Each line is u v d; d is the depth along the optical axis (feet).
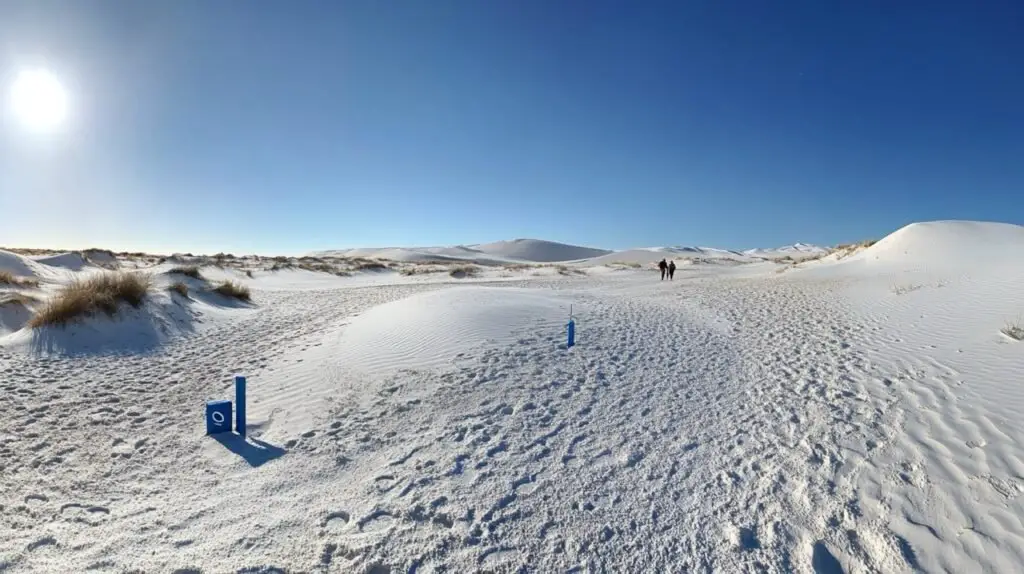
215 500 14.38
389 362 26.71
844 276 73.00
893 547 11.46
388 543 12.37
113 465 16.49
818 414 18.94
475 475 15.49
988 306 33.27
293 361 29.86
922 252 80.07
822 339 31.45
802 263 117.08
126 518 13.39
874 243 105.60
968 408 17.70
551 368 25.55
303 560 11.75
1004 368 20.99
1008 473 13.46
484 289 50.47
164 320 38.75
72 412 21.22
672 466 15.69
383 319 36.27
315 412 21.12
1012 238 76.13
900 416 17.93
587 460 16.25
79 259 92.12
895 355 25.85
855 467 14.82
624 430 18.43
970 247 74.95
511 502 14.02
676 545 12.11
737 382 23.57
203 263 102.47
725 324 38.52
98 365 28.63
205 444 18.29
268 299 64.34
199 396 24.02
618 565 11.56
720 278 102.83
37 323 32.35
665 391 22.48
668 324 37.78
